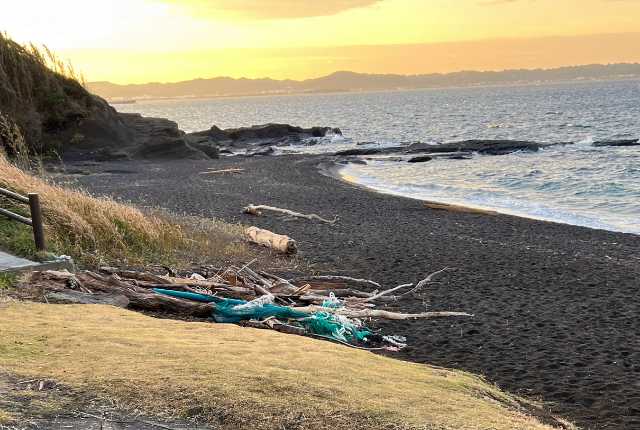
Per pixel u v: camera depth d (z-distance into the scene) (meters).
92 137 45.00
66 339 6.25
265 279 12.84
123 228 13.84
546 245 19.11
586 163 44.31
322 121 138.88
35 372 5.23
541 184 35.59
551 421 6.38
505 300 12.34
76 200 14.05
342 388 5.40
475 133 86.00
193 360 5.73
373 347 9.33
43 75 42.78
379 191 34.06
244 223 21.22
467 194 33.28
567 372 8.41
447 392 6.01
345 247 17.39
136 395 4.89
